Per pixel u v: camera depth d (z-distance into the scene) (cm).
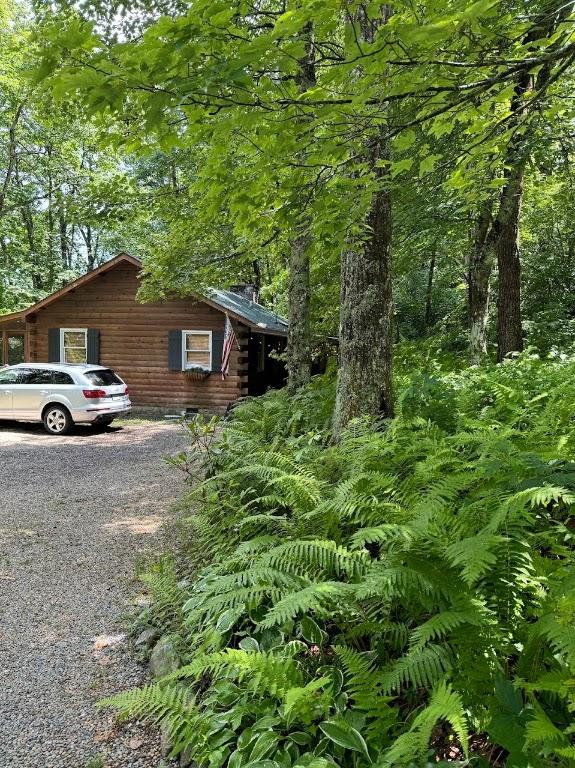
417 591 219
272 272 2152
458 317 1800
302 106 299
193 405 1638
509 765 157
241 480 488
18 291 2505
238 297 1981
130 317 1678
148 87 245
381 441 382
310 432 570
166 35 227
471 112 401
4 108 2134
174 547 523
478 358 1058
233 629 308
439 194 867
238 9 252
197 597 334
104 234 3028
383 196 503
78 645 351
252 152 371
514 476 268
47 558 507
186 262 981
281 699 230
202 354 1636
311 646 280
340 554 260
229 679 262
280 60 245
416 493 297
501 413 501
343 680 238
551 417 401
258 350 1836
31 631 371
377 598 250
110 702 248
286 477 355
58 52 236
